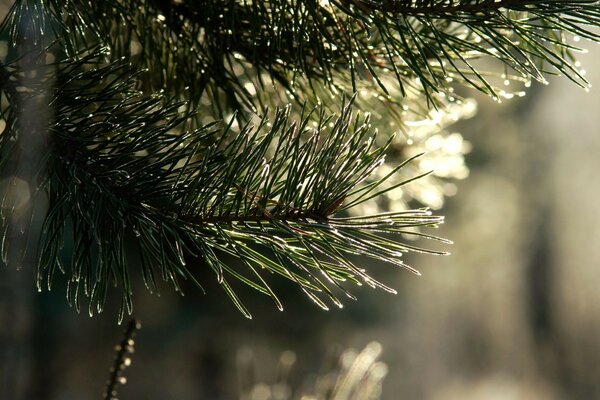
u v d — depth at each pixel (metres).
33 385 5.53
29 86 0.93
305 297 5.88
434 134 1.27
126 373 6.73
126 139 0.92
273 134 0.90
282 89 1.13
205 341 6.56
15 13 0.96
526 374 11.64
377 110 1.13
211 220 0.90
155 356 6.80
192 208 0.90
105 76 0.94
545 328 12.47
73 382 6.00
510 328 12.88
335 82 1.10
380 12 0.96
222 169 0.90
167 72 1.10
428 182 1.28
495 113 9.53
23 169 0.92
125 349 1.06
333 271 0.89
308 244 0.89
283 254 0.90
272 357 6.27
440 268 10.95
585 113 11.26
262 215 0.89
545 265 12.49
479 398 10.37
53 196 0.91
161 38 1.11
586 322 12.14
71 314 5.50
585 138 11.58
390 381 9.48
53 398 5.70
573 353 11.80
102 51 0.94
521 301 12.79
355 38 0.98
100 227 0.90
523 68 0.94
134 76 0.94
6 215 0.91
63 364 5.84
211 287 5.88
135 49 1.13
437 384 10.58
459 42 0.95
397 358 9.96
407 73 1.07
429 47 0.95
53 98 0.92
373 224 0.88
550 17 0.93
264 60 1.07
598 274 12.24
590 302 12.20
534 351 12.28
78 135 0.92
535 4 0.92
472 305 13.83
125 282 0.90
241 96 1.09
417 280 10.64
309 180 0.89
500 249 11.86
